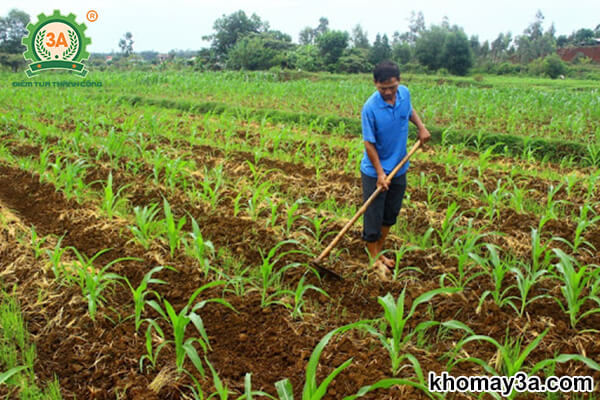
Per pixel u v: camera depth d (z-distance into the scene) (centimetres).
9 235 537
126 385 332
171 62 5009
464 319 404
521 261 486
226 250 522
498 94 1589
